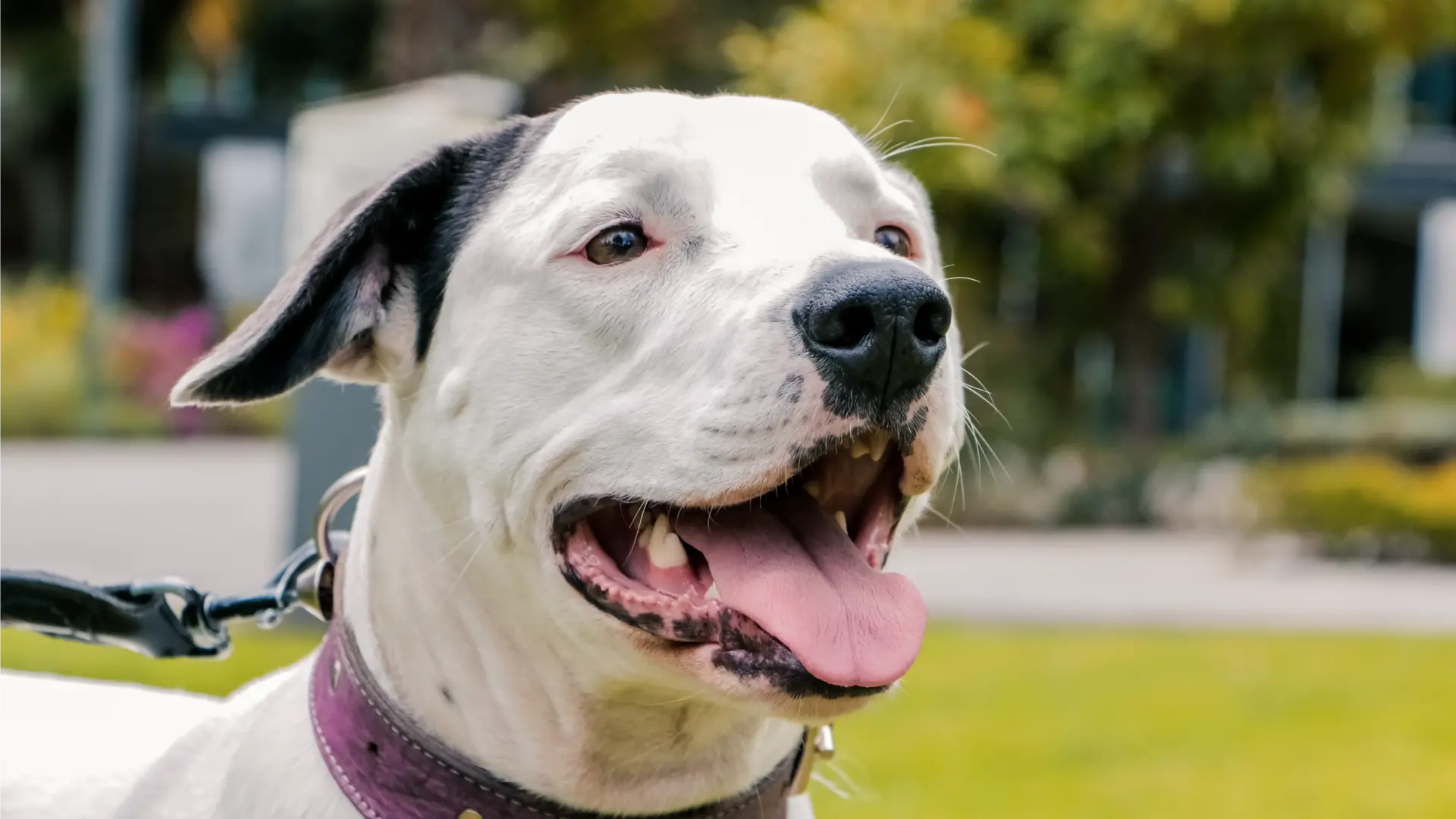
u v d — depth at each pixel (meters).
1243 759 6.05
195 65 29.31
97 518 10.80
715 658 2.08
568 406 2.21
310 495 7.16
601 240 2.24
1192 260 15.41
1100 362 16.62
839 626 2.05
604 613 2.15
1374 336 20.55
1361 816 5.29
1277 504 12.34
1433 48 15.08
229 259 13.29
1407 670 7.86
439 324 2.35
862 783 5.51
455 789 2.27
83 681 3.16
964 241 14.37
